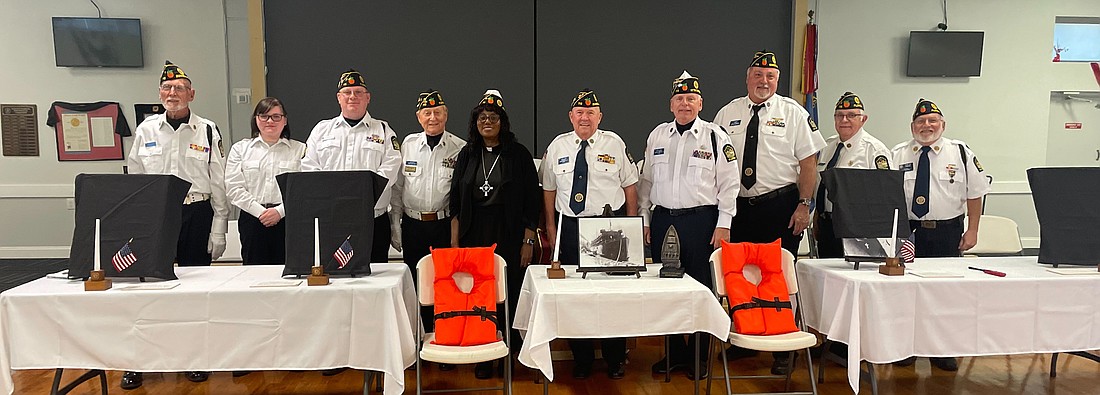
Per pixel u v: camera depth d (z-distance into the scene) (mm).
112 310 2182
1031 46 6047
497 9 5391
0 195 5891
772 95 3100
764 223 3047
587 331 2309
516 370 3100
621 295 2322
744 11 5543
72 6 5684
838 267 2697
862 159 3318
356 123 3074
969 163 3201
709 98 5578
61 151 5867
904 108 5980
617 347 2967
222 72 5688
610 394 2781
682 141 2865
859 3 5816
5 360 2137
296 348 2244
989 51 6016
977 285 2400
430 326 3098
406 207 3111
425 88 5406
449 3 5371
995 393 2791
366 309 2240
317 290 2225
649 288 2391
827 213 3334
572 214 2949
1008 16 5988
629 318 2334
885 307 2354
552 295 2283
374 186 2520
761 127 3039
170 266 2424
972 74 5891
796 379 2971
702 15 5520
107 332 2188
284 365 2242
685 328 2379
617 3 5457
